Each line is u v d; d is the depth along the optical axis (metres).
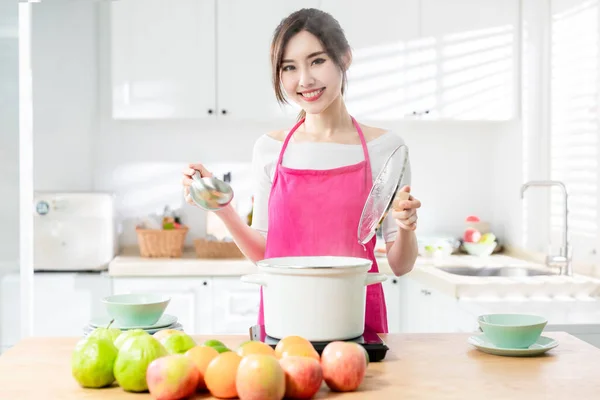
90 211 3.77
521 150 4.00
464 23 3.99
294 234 1.92
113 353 1.30
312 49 1.78
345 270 1.44
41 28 4.19
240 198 4.32
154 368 1.21
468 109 4.00
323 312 1.44
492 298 2.99
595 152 3.32
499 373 1.39
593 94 3.33
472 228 4.24
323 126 2.03
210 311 3.70
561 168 3.76
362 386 1.31
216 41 3.91
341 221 1.90
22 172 3.28
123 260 3.79
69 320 3.74
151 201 4.29
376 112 3.97
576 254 3.56
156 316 1.61
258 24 3.92
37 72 4.20
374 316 1.88
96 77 4.23
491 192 4.45
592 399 1.23
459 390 1.28
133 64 3.89
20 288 3.27
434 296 3.30
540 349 1.52
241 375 1.19
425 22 3.97
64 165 4.23
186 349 1.35
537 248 4.00
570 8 3.60
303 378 1.21
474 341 1.61
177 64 3.90
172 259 3.83
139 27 3.88
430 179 4.43
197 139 4.30
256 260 2.02
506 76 4.01
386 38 3.96
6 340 3.22
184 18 3.90
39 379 1.36
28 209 3.25
